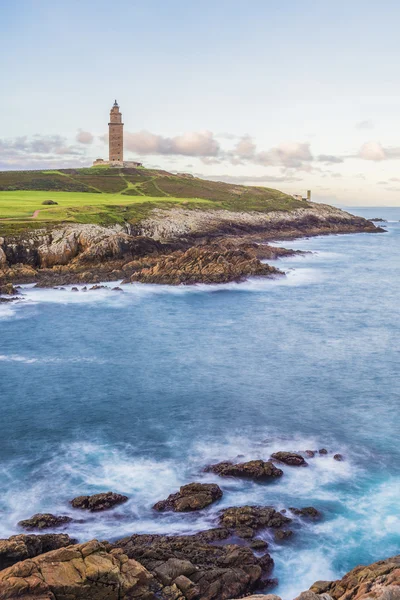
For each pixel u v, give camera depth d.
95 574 13.70
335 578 16.83
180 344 44.47
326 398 32.31
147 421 28.89
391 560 15.86
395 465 24.05
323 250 118.19
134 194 160.25
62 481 22.55
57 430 27.78
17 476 22.97
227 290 69.50
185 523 19.41
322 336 47.28
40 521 19.25
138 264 76.69
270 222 144.75
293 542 18.44
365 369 37.88
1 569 15.20
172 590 14.48
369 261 100.62
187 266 75.06
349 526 19.42
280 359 40.28
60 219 86.31
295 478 22.70
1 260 69.94
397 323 52.44
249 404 31.33
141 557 16.41
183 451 25.31
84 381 35.25
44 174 181.50
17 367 38.06
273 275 77.19
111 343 44.59
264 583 16.36
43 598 12.81
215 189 187.38
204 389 33.84
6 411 30.25
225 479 22.61
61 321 51.94
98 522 19.47
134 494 21.50
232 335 47.56
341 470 23.48
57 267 73.81
